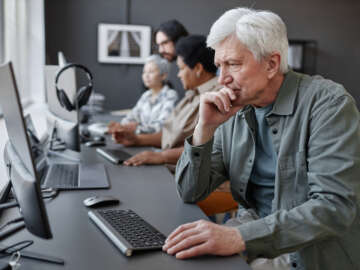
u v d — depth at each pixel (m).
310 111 1.34
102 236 1.18
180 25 3.51
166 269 1.00
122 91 6.13
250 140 1.54
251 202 1.62
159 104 3.49
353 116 1.27
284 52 1.34
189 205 1.52
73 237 1.17
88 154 2.40
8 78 0.92
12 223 1.23
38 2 4.91
